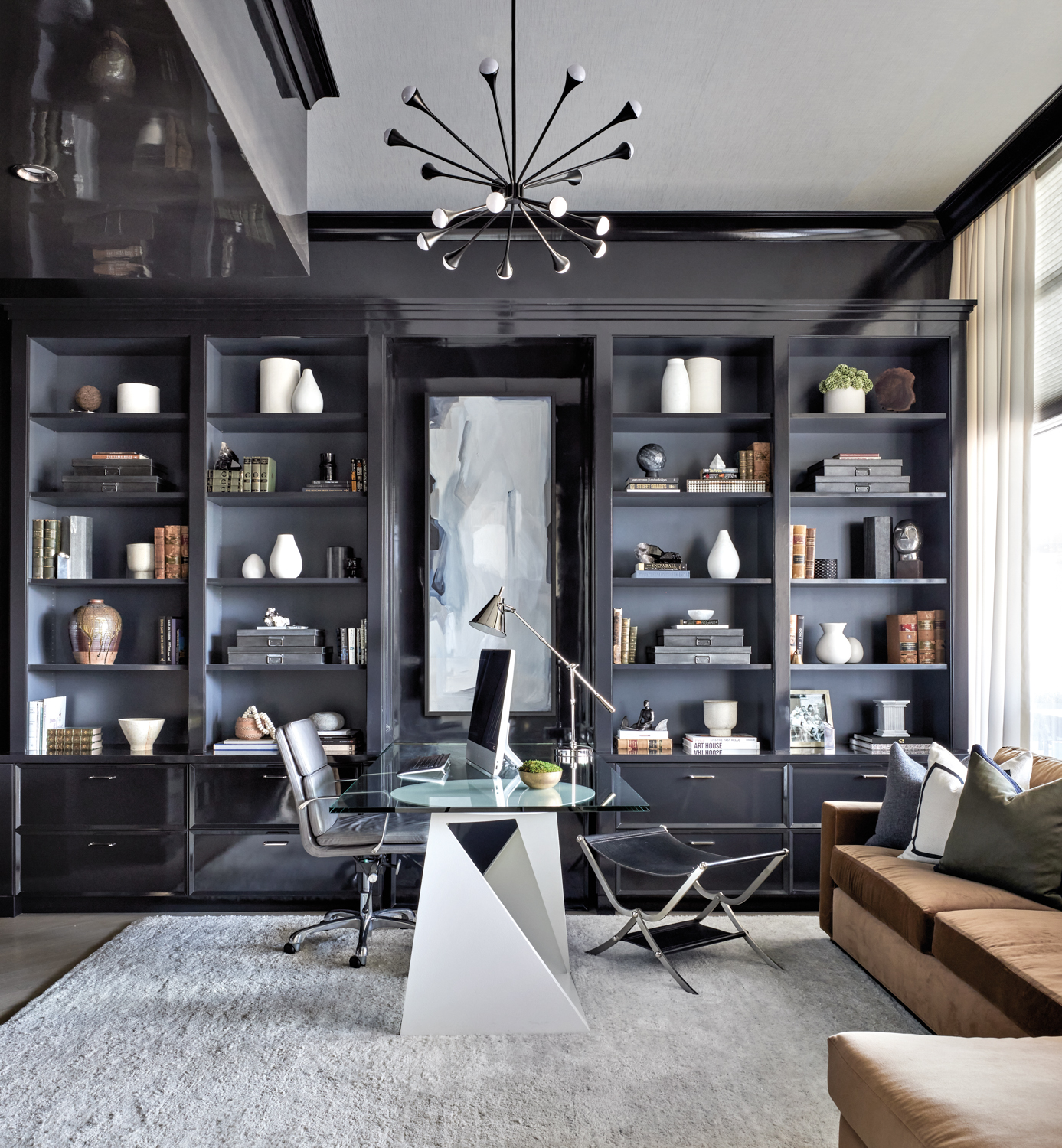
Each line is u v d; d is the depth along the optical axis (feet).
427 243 9.39
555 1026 8.73
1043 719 12.07
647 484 13.25
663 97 10.59
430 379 14.17
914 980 8.63
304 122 9.59
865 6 9.00
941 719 13.37
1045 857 8.48
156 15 5.35
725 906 10.92
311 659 13.12
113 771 12.64
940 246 13.96
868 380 13.43
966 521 13.14
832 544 14.24
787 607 13.01
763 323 13.19
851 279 13.94
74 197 7.90
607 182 12.73
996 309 12.50
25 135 6.88
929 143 11.68
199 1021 8.96
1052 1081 5.06
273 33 8.13
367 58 9.71
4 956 10.98
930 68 10.06
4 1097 7.49
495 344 13.80
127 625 14.01
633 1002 9.45
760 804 12.71
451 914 8.82
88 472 13.17
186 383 14.12
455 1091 7.57
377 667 12.92
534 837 10.05
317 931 11.69
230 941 11.37
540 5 8.87
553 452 13.97
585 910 12.80
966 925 7.79
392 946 11.19
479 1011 8.73
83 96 6.31
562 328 13.11
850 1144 5.62
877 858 10.11
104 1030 8.76
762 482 13.25
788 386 13.12
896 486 13.30
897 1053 5.47
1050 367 11.62
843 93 10.53
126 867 12.55
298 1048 8.39
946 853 9.32
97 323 13.10
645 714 13.16
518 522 14.02
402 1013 9.14
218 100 6.38
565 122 11.10
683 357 14.26
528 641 13.94
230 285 13.85
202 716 12.92
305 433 14.23
